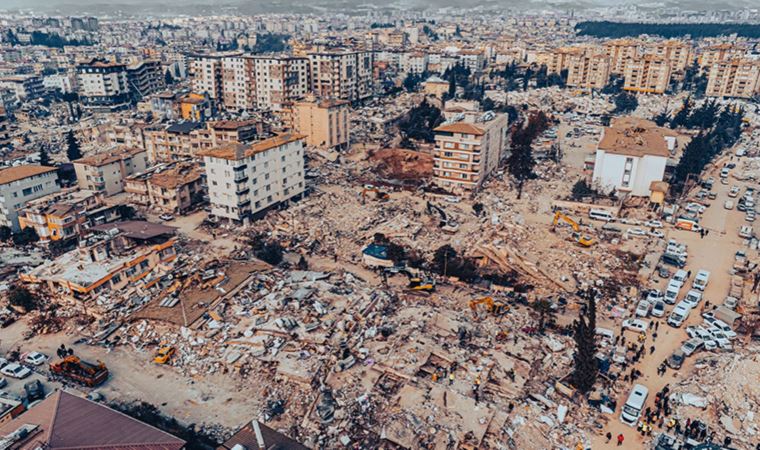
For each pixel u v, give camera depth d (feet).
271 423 202.80
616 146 449.89
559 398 214.69
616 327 270.46
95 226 352.90
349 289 295.48
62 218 354.33
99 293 288.71
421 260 339.36
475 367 225.97
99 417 178.50
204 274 303.68
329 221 398.83
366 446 187.11
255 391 221.46
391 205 432.25
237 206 379.14
